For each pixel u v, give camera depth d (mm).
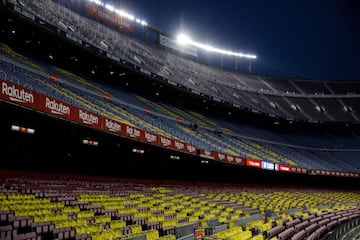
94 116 22219
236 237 15555
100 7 46719
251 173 51469
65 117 19766
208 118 54562
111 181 30703
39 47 33375
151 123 36938
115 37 47125
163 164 39844
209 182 45156
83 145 30922
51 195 18391
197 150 33375
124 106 37281
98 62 38031
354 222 31609
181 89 48000
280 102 68562
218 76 65500
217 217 23609
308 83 77375
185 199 29406
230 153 42656
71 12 42875
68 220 14602
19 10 27922
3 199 15266
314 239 22438
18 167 26172
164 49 59750
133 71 41094
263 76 76375
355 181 61750
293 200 41844
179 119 45312
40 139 27484
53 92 25719
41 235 12461
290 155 55156
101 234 13703
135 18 52781
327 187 60156
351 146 66375
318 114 68188
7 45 31250
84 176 30016
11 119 19781
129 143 27812
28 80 24469
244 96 63125
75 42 33594
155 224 18281
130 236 12398
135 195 25641
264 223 22344
